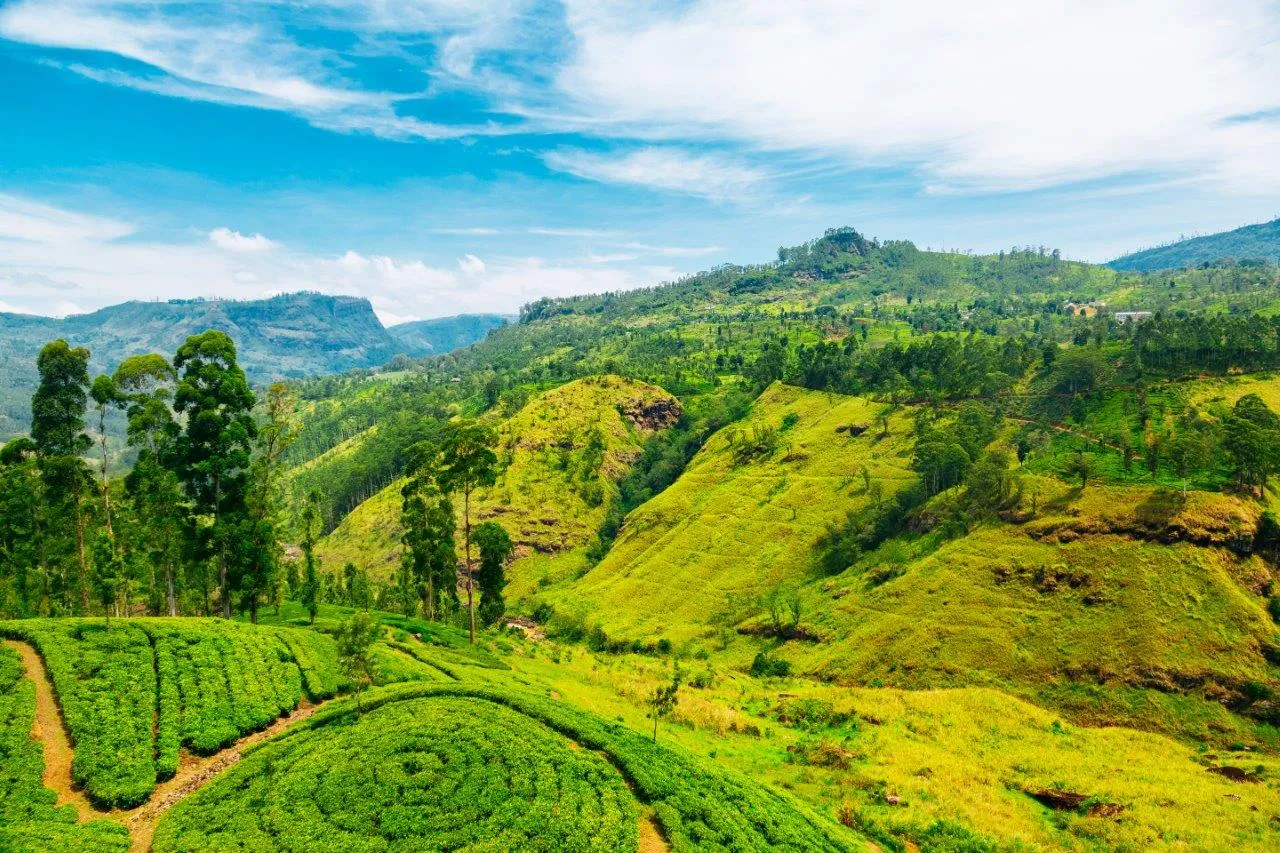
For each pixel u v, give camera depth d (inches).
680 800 1603.1
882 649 4114.2
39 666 1998.0
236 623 2513.5
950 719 2687.0
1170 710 3134.8
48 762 1616.6
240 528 2842.0
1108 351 7401.6
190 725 1802.4
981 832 1736.0
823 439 7790.4
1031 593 4008.4
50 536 3095.5
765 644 4904.0
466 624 4448.8
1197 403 5669.3
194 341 2802.7
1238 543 3750.0
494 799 1534.2
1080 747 2502.5
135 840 1412.4
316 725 1899.6
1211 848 1715.1
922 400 7755.9
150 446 3065.9
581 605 6476.4
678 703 2687.0
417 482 3486.7
